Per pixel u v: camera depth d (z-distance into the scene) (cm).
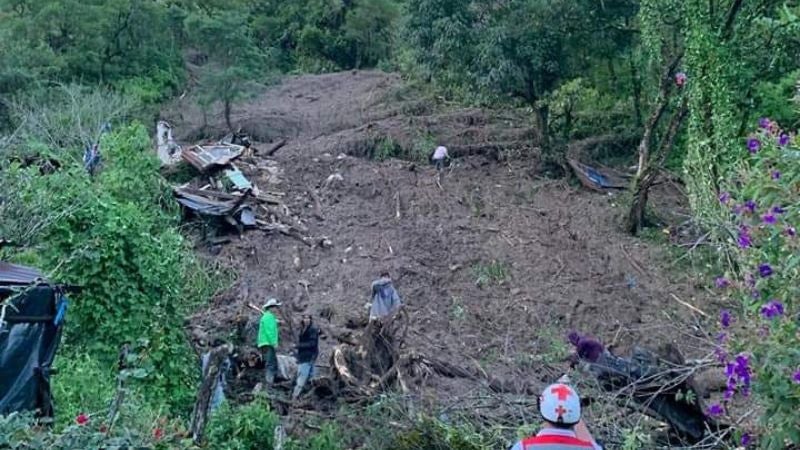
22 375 845
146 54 3869
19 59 3127
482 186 2694
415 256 2169
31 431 635
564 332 1798
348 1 5459
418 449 997
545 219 2456
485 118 3212
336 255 2177
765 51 2050
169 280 1272
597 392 999
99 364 1152
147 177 1917
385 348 1424
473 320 1841
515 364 1464
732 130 1905
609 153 2944
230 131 3291
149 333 1212
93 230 1213
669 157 2683
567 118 3091
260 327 1448
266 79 3891
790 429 624
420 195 2578
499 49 2659
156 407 1070
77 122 2567
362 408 1216
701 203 1806
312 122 3456
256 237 2208
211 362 841
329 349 1616
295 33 5466
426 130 3045
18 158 1966
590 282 2059
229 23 3491
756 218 704
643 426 971
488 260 2161
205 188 2461
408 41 2839
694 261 1952
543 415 528
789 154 697
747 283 720
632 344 1667
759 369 643
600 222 2417
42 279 880
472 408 1081
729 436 928
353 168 2778
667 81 2319
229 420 1033
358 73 4650
